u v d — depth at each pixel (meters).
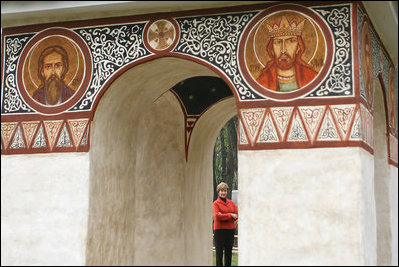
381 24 8.20
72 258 7.27
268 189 6.76
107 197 7.94
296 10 7.04
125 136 8.65
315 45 6.91
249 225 6.75
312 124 6.76
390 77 9.50
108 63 7.60
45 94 7.75
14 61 7.96
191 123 10.66
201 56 7.29
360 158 6.54
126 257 8.47
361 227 6.41
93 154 7.56
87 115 7.55
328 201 6.55
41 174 7.58
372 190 7.11
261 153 6.85
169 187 10.30
